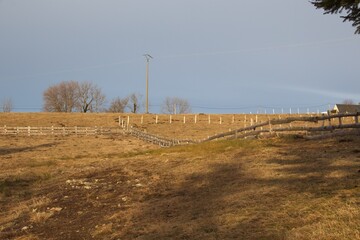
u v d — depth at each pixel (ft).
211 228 27.25
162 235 27.71
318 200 29.12
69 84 378.32
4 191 53.57
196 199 36.50
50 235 32.19
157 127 205.98
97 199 42.60
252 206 30.71
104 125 220.02
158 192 42.06
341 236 21.84
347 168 38.83
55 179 59.67
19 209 42.60
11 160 95.40
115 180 51.96
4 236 33.32
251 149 61.11
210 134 177.88
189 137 168.55
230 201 33.40
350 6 42.22
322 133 66.54
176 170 53.42
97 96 387.55
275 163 47.32
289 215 27.09
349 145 52.06
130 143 148.15
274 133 72.59
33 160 93.35
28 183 59.72
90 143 147.02
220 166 51.13
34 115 242.17
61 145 140.05
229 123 220.64
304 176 38.32
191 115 266.16
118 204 39.24
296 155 50.57
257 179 40.27
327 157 46.09
